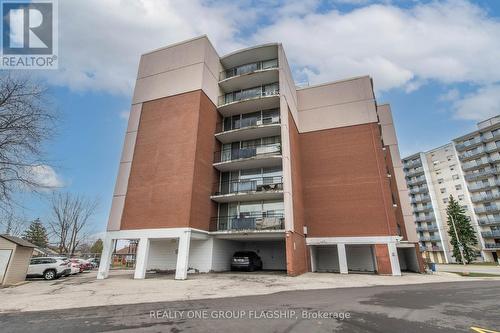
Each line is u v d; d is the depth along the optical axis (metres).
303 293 9.88
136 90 21.83
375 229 19.77
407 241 24.08
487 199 60.69
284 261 21.91
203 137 19.52
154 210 17.52
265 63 23.95
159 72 21.66
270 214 20.05
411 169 76.94
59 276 18.28
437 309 7.13
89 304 7.93
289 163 19.28
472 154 64.38
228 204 21.09
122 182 19.11
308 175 22.91
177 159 18.31
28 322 5.96
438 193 69.81
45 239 43.09
